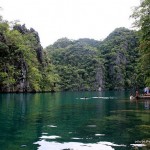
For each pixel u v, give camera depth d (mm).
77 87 158500
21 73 110312
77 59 180750
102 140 17297
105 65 182750
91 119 27078
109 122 24906
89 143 16516
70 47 191625
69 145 16078
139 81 147250
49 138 17922
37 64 129500
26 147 15586
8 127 22281
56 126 22797
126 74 183750
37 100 57594
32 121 25766
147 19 39344
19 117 28750
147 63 47438
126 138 17859
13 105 43719
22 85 109438
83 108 39250
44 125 23344
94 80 169625
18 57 111188
